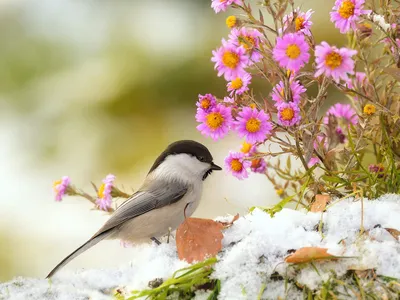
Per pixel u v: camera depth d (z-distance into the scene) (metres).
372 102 4.30
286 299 4.21
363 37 4.32
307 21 4.31
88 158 5.28
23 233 5.10
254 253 4.23
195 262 4.25
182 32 5.32
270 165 4.37
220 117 4.31
